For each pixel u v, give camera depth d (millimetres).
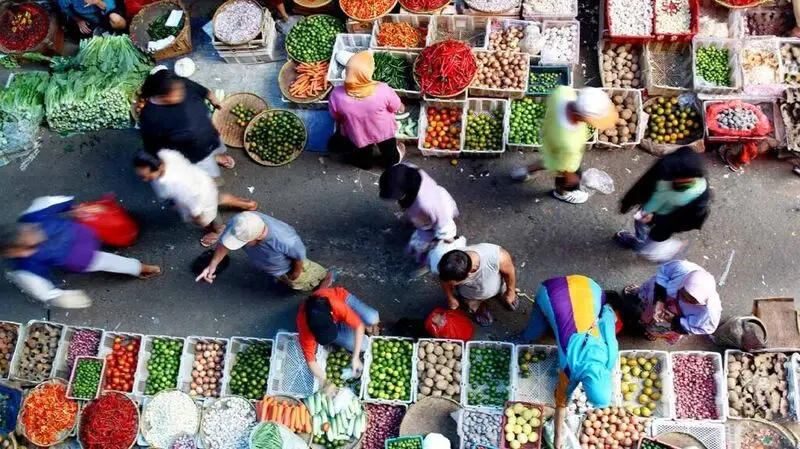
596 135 7801
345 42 8656
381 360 7039
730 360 6746
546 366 6879
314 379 7062
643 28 8094
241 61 8945
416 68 8070
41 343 7562
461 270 5613
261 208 8203
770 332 6816
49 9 9242
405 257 7785
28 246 6254
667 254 7090
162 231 8211
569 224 7719
